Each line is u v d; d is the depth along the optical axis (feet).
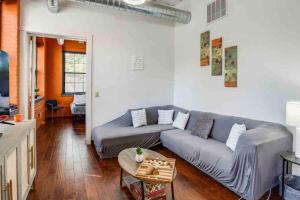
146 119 14.46
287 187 7.09
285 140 8.00
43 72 21.91
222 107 11.74
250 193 6.98
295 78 8.23
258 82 9.69
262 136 7.50
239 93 10.66
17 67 11.51
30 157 7.48
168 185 8.38
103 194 7.73
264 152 7.16
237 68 10.74
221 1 11.64
